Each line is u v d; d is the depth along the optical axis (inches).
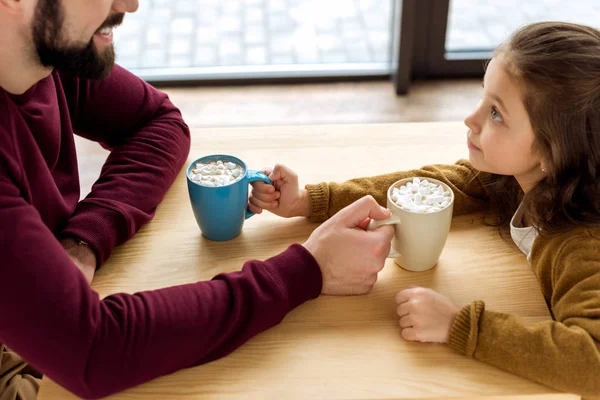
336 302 37.9
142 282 39.3
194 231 43.3
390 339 35.6
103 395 32.3
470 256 41.1
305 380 33.4
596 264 34.9
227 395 32.7
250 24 119.4
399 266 40.4
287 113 99.7
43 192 38.7
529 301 37.7
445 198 38.6
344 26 119.0
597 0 118.7
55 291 30.8
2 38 34.0
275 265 36.7
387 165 48.1
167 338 33.0
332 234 37.9
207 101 103.0
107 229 40.2
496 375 33.7
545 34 37.0
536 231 39.8
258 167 48.0
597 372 32.1
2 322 30.5
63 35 35.0
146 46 114.2
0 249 30.2
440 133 51.6
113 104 48.3
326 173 47.3
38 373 46.6
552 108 36.2
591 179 37.3
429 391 32.7
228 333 34.6
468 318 34.6
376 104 101.3
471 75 106.7
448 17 100.2
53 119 41.0
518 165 39.1
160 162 45.6
